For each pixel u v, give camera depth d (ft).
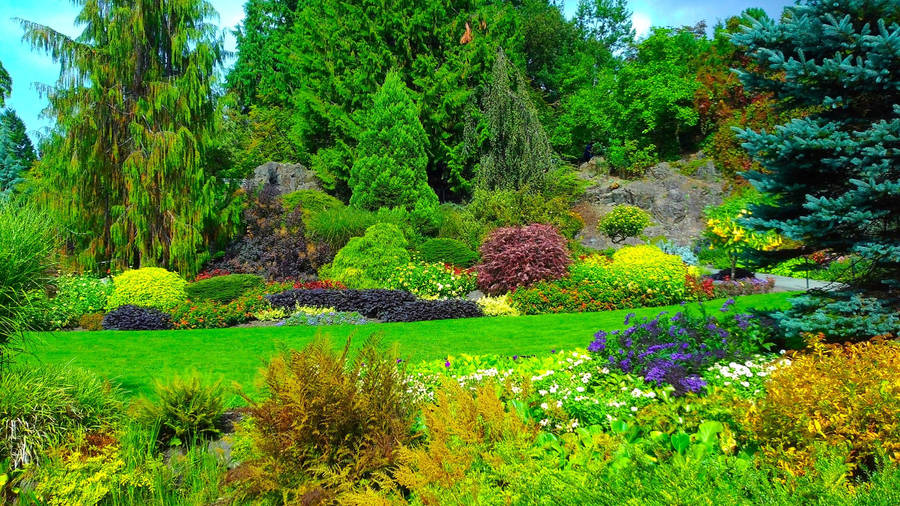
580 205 80.53
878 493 7.08
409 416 12.03
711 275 53.52
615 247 73.77
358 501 9.37
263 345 29.73
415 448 11.33
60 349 28.66
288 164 79.71
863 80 20.18
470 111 78.59
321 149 82.23
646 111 93.71
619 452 10.20
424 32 81.61
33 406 14.30
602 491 7.88
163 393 14.94
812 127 20.66
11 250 15.35
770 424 10.34
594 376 17.01
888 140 19.52
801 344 21.49
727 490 7.52
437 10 81.15
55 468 12.63
